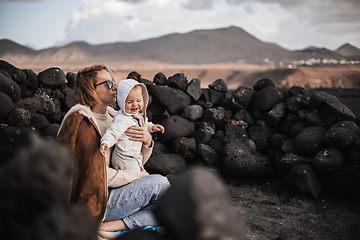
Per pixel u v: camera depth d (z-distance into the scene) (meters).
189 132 4.82
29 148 0.86
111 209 2.39
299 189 3.70
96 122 2.49
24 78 4.02
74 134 2.32
